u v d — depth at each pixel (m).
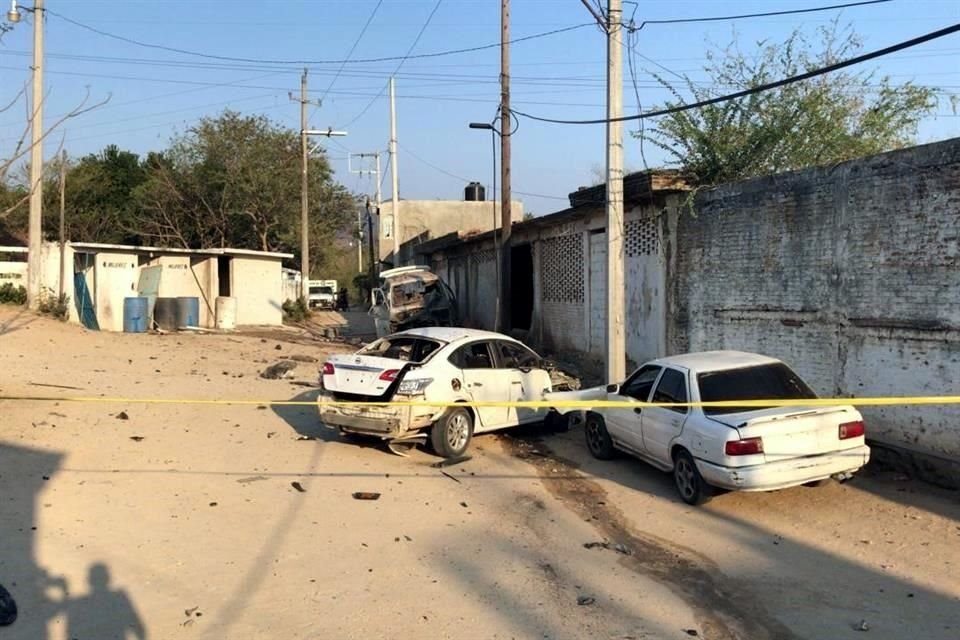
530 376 11.39
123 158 49.28
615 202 11.70
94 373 15.58
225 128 44.28
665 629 5.08
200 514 7.38
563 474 9.41
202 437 10.71
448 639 4.89
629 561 6.42
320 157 47.44
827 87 13.27
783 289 10.66
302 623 5.11
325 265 62.22
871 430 9.20
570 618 5.24
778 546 6.75
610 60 11.58
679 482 8.23
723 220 11.91
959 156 7.98
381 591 5.68
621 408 9.44
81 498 7.61
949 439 8.21
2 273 24.69
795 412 7.64
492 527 7.29
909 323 8.65
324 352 22.92
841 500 8.00
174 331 26.44
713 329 12.22
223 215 44.25
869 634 5.03
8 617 4.96
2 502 7.27
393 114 35.00
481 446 10.97
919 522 7.21
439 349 10.46
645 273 14.38
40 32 19.88
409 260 40.28
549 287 19.67
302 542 6.72
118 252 25.86
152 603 5.38
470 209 53.19
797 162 13.16
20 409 11.27
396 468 9.55
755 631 5.07
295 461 9.69
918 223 8.51
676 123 13.48
